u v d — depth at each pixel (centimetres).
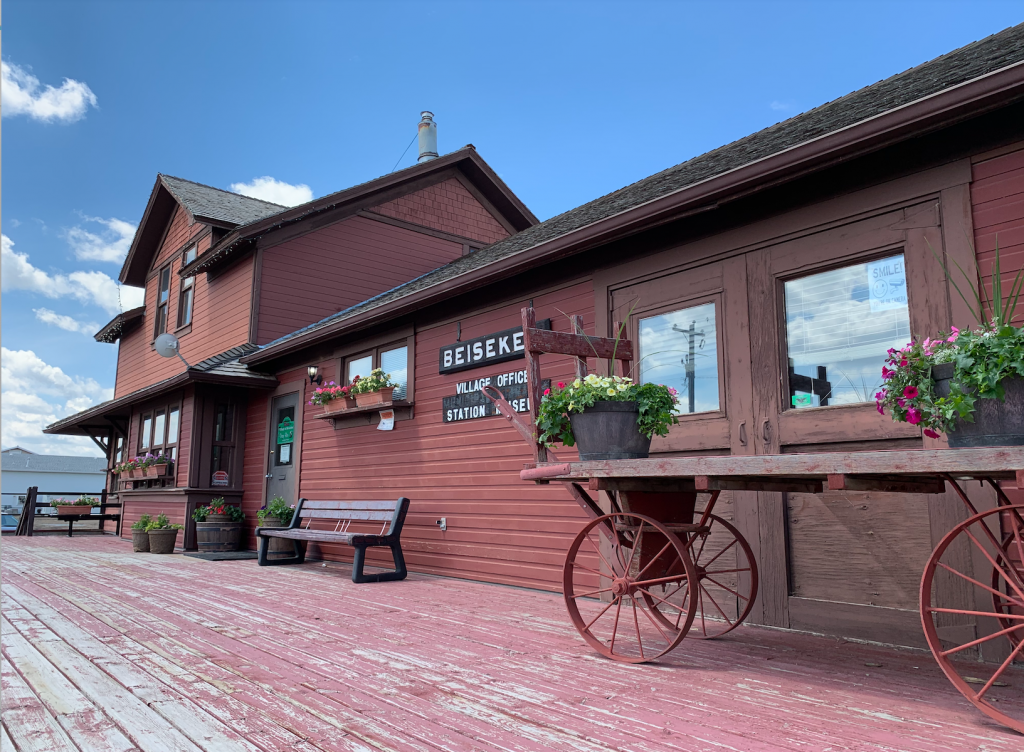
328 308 1192
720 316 491
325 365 946
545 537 606
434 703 271
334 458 902
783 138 537
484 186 1407
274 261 1147
